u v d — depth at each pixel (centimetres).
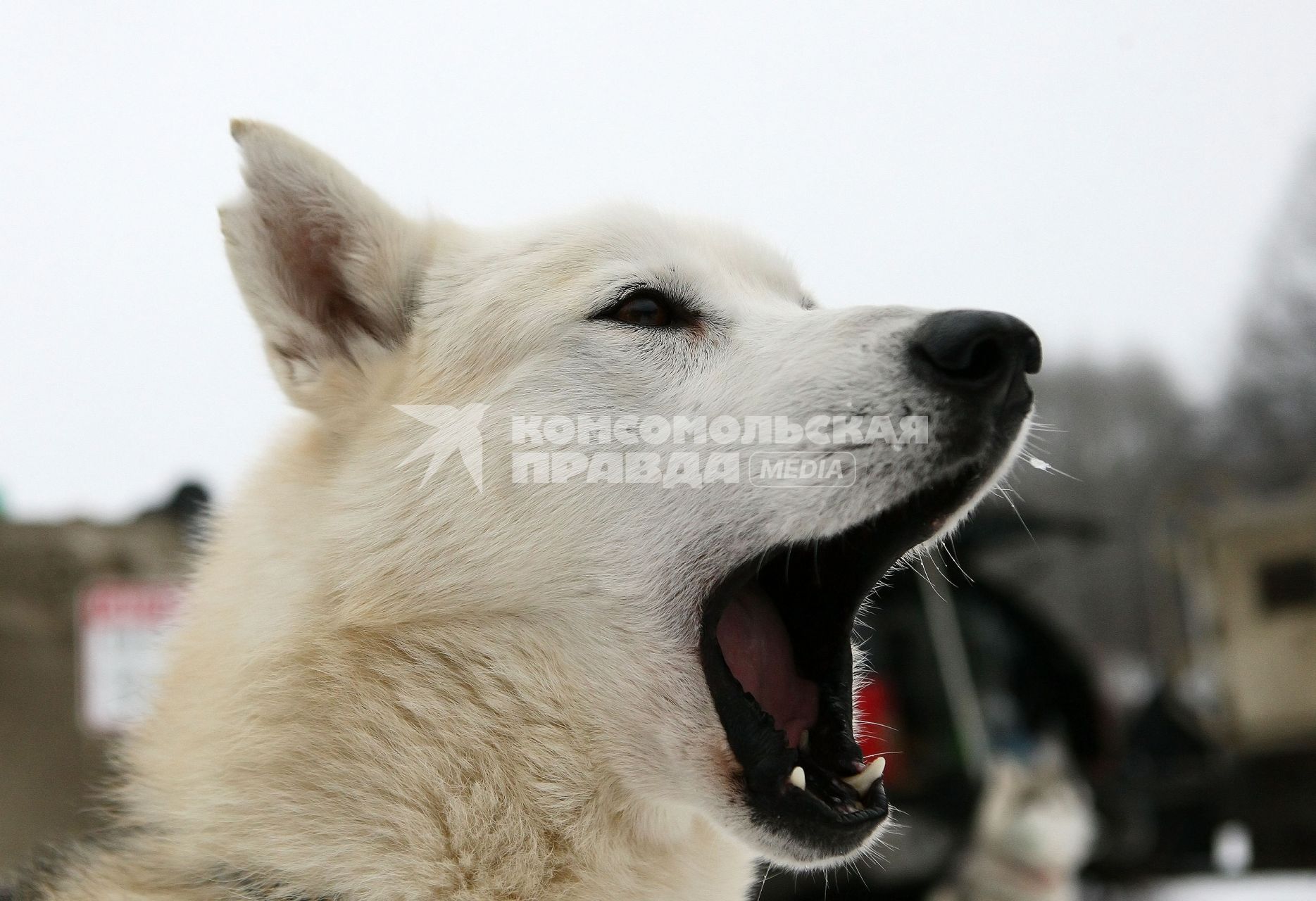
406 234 73
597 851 66
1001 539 145
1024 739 146
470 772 65
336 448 70
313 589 66
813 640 71
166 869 65
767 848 66
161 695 69
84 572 152
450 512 67
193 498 168
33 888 68
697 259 73
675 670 67
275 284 71
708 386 69
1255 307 555
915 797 129
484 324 70
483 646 66
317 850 64
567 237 72
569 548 67
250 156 70
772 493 67
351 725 65
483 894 65
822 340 69
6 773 138
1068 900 126
